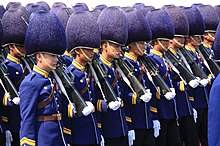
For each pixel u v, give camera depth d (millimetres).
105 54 9719
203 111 12234
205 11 13219
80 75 8914
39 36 8008
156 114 10703
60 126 8039
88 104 8461
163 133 10969
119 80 9891
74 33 8961
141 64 10602
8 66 9227
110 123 9516
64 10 11266
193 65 11703
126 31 9805
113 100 9242
